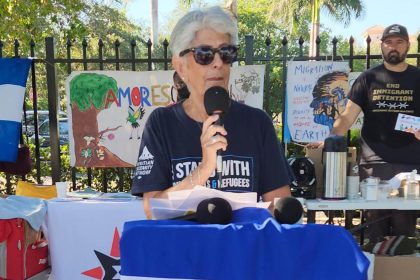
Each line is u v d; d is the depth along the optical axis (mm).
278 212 1359
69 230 3359
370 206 3400
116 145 5000
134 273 1252
